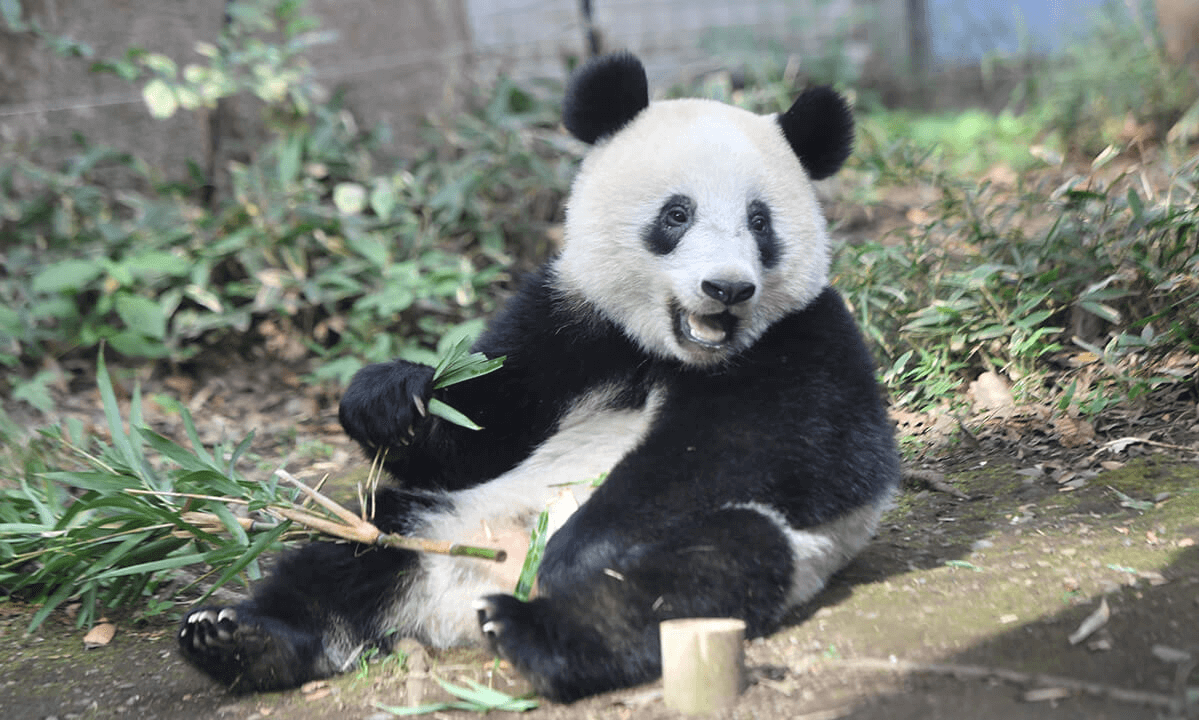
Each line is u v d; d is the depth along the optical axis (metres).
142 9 13.19
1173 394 7.58
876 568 5.90
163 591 6.95
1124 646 4.57
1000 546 6.02
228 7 13.72
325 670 5.51
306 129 13.42
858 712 4.30
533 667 4.77
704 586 4.94
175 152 13.48
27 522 6.88
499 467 6.46
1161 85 15.09
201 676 5.62
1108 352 7.64
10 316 11.07
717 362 5.72
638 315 5.95
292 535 6.06
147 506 5.88
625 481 5.30
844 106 6.20
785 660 4.88
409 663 5.47
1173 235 8.39
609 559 5.06
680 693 4.53
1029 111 17.11
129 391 11.22
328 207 12.97
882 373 8.71
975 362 8.59
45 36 11.83
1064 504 6.50
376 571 5.67
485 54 17.03
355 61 14.93
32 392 10.37
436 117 15.17
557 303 6.23
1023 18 20.73
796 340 5.79
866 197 12.85
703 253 5.57
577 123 6.28
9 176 12.12
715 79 17.39
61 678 5.71
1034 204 9.84
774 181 5.84
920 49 21.02
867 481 5.49
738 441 5.35
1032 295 8.32
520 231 13.08
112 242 12.06
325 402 11.04
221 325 11.68
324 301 11.78
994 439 7.69
